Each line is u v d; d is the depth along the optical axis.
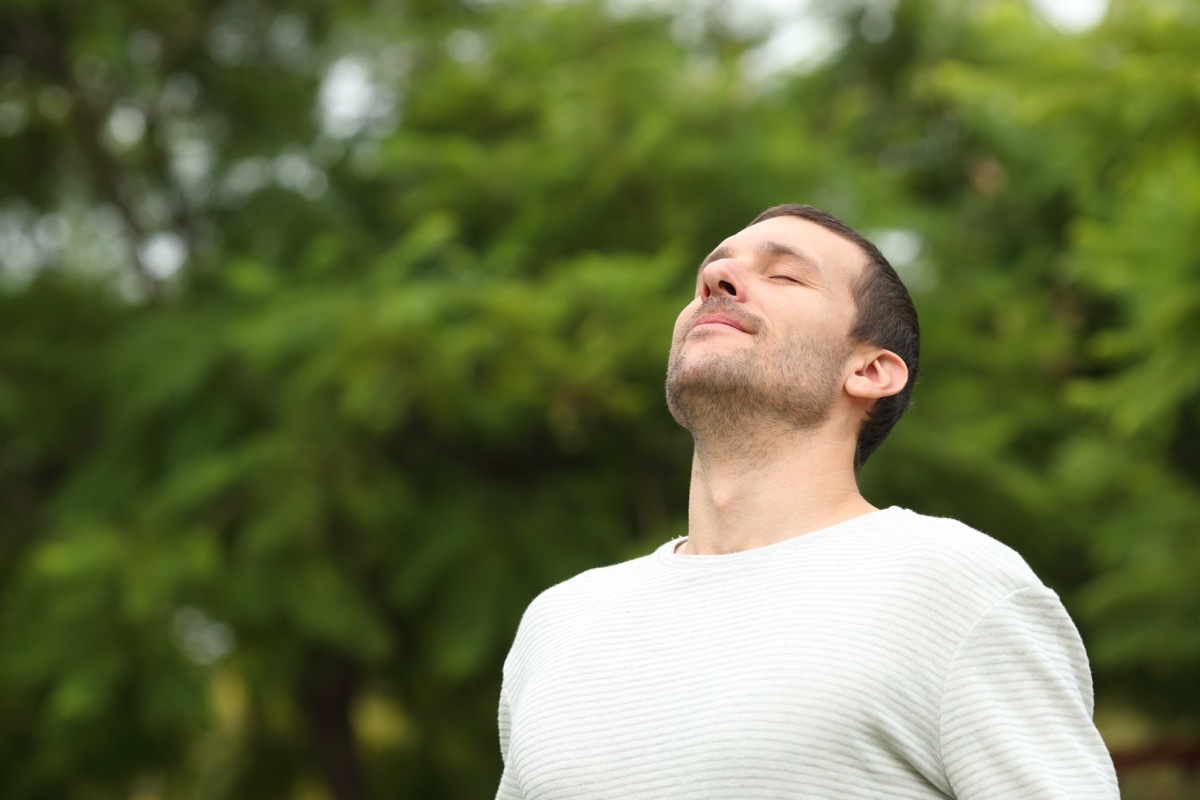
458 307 9.03
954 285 11.16
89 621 9.05
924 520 2.22
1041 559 10.45
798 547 2.25
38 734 10.26
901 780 1.99
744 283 2.46
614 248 9.69
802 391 2.38
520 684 2.45
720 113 9.86
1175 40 7.65
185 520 9.77
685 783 2.03
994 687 2.01
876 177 10.74
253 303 10.11
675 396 2.43
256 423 10.28
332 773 11.66
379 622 9.99
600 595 2.42
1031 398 10.92
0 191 12.62
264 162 11.85
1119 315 11.12
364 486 9.52
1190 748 9.75
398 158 10.09
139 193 12.80
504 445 10.39
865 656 2.03
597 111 9.70
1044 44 8.35
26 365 11.16
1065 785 1.95
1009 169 11.99
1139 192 7.86
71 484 10.36
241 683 10.61
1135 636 8.88
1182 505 9.16
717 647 2.15
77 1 11.16
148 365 10.21
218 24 12.17
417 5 12.16
